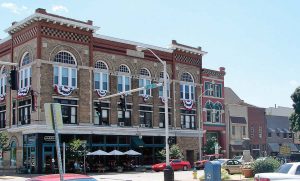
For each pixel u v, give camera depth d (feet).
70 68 154.20
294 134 274.16
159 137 181.88
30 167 145.79
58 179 31.48
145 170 161.68
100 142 160.04
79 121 154.30
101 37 165.07
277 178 53.62
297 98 217.36
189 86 198.08
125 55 172.96
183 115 194.18
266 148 248.93
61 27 152.15
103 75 164.96
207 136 211.00
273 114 290.35
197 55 202.90
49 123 31.30
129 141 170.19
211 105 214.28
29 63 149.79
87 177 32.96
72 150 140.97
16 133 154.30
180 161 159.12
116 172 152.97
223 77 223.30
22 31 154.92
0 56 167.94
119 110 169.37
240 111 233.76
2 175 138.00
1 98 166.61
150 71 181.78
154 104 181.47
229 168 127.13
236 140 226.58
